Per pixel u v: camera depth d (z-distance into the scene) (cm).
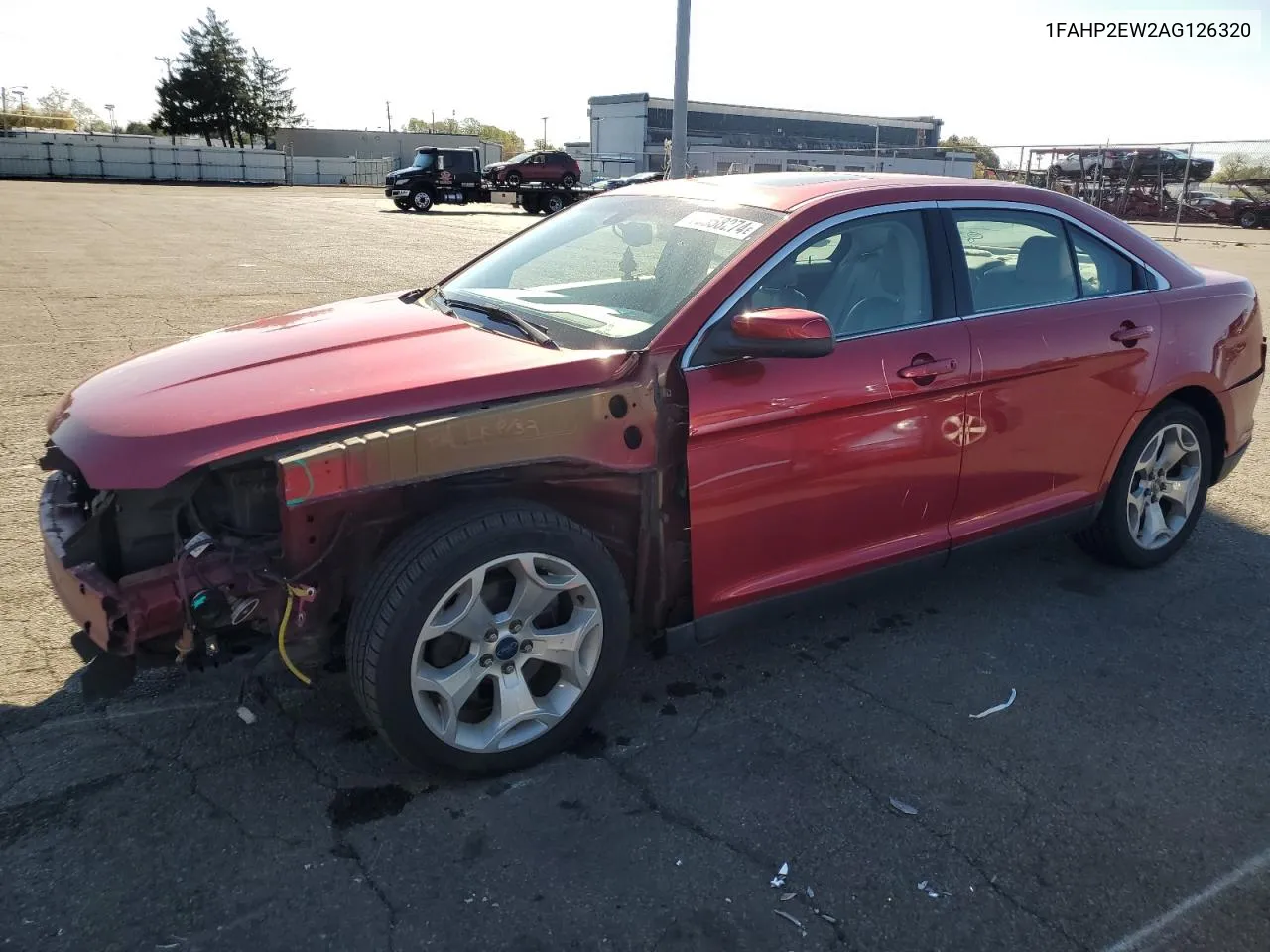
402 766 289
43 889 237
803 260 328
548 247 395
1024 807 278
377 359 293
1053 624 389
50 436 294
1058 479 391
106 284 1209
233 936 225
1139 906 242
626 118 6178
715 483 302
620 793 280
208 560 254
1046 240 387
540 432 271
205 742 298
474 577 265
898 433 335
